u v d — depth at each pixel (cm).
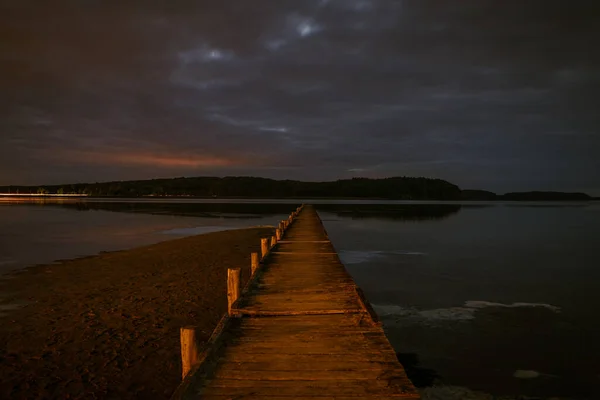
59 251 1834
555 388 673
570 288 1311
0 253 1767
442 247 2261
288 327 577
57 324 814
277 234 1526
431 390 665
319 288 798
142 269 1375
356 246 2277
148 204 8519
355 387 400
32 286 1127
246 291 755
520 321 984
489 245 2369
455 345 842
